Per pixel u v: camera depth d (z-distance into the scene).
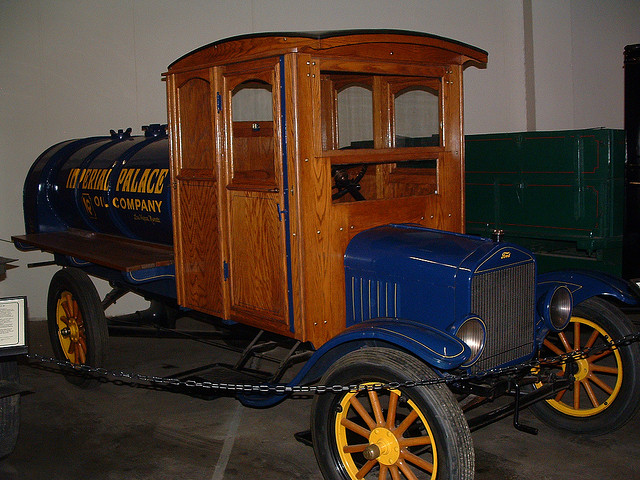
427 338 2.71
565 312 3.32
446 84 3.65
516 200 5.32
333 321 3.32
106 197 4.92
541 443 3.62
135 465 3.52
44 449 3.73
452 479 2.56
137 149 5.00
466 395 3.27
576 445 3.58
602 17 7.95
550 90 7.79
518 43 7.75
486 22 7.68
